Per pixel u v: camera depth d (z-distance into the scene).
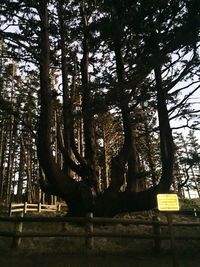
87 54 19.39
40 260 9.20
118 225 14.73
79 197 14.88
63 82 18.17
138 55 14.41
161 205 7.14
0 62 32.78
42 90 15.12
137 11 13.60
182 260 10.20
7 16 15.76
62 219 10.57
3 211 24.97
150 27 13.93
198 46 14.52
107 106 15.07
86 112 15.81
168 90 15.98
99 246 10.91
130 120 16.72
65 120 17.42
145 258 10.13
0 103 17.48
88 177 16.31
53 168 14.58
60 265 8.77
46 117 14.76
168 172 15.55
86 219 10.72
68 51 19.86
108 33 13.96
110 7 14.16
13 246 10.16
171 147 15.88
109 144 38.97
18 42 15.79
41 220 10.46
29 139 40.34
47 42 16.00
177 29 13.70
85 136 17.69
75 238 11.64
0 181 41.38
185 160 19.30
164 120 16.09
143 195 15.09
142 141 35.28
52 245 10.76
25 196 44.91
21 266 8.52
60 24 18.34
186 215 25.23
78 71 20.38
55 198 37.59
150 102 17.31
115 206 14.99
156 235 10.88
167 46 14.03
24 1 15.48
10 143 37.72
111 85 14.46
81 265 8.88
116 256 10.18
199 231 14.05
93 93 15.53
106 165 36.41
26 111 20.56
